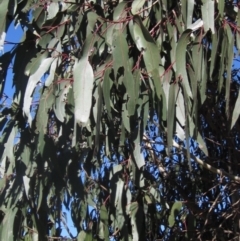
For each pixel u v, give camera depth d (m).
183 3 1.99
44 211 2.44
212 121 3.17
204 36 2.03
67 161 2.30
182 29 2.07
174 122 1.98
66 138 2.24
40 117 2.09
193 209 3.24
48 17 2.25
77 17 2.19
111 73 1.97
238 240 3.13
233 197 3.16
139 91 1.96
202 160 3.21
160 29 2.11
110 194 2.75
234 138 3.31
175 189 3.40
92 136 2.32
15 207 2.43
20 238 2.46
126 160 2.70
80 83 1.86
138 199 2.90
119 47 1.88
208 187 3.38
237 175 3.30
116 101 2.25
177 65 1.89
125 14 1.98
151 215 2.97
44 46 2.16
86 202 2.83
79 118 1.83
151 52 1.89
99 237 2.78
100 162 2.74
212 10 1.87
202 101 1.96
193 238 3.15
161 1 2.11
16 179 2.32
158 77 1.88
